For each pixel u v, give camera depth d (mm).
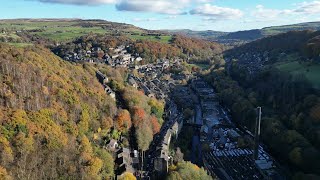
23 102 193500
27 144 168250
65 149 179375
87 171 169750
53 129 186000
